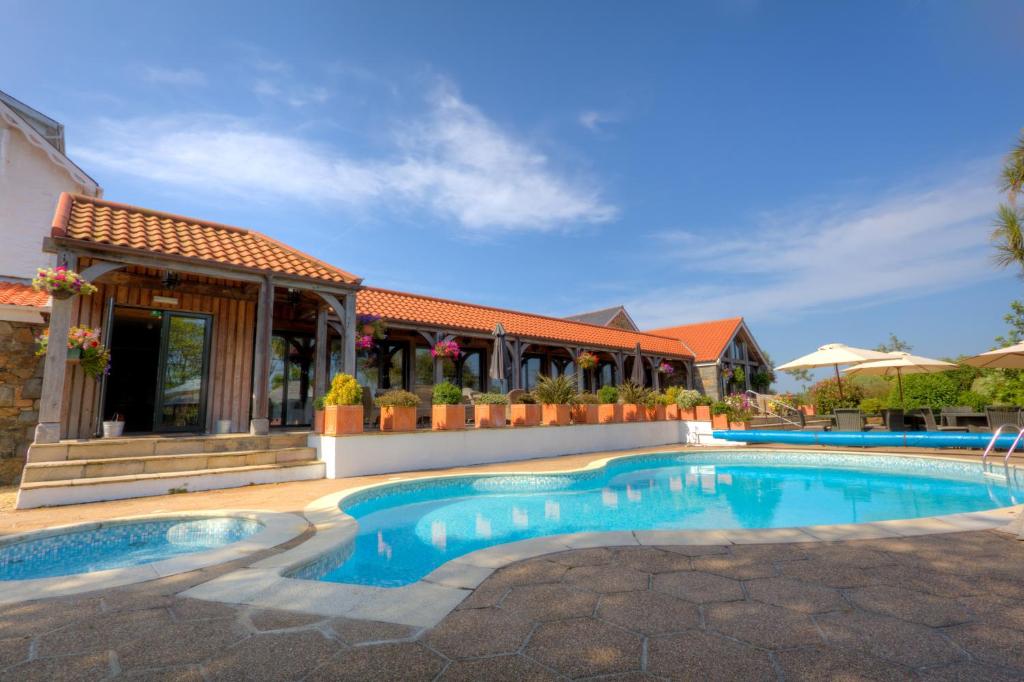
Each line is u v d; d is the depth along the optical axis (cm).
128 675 206
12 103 1444
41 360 960
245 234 1138
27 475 652
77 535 491
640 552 383
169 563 363
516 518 643
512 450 1136
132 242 833
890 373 1864
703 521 630
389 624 256
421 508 701
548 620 258
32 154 1404
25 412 938
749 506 729
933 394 1791
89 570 400
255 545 414
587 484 926
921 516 654
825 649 223
